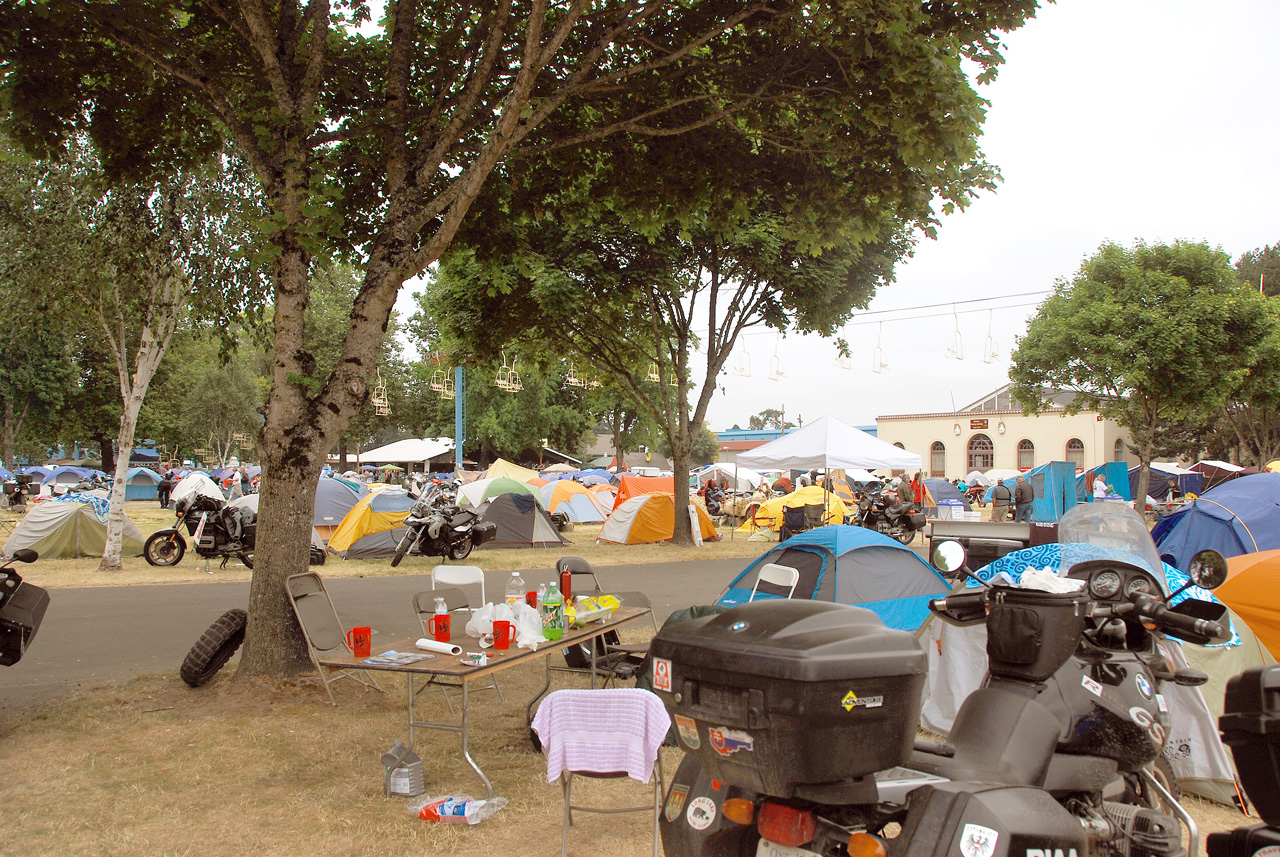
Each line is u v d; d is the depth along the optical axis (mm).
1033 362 27000
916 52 6809
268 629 6949
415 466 59438
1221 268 24625
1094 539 3822
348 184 9203
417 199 7449
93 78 8242
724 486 38656
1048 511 20703
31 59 7523
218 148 9477
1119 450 46250
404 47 7766
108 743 5664
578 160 9961
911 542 22391
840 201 9266
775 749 2131
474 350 18438
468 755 4770
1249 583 5586
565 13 8578
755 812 2410
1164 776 3672
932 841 2193
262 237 7398
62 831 4348
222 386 46031
